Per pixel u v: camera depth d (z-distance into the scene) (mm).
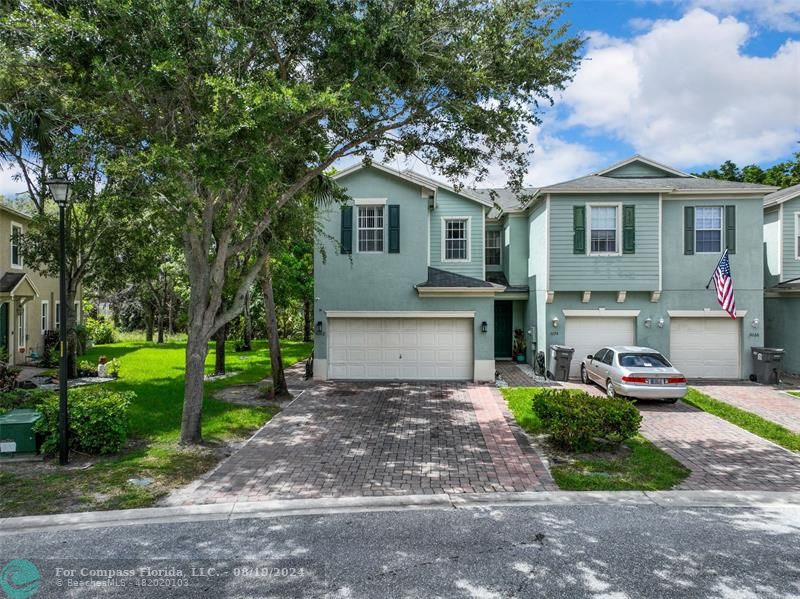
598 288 15992
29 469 7461
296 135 9328
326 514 6062
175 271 23609
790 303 16766
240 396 13406
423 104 9398
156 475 7258
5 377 12508
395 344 16031
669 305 16172
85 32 6930
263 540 5348
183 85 7656
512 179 10680
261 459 8172
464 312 15703
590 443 8562
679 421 10828
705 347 16234
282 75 8883
